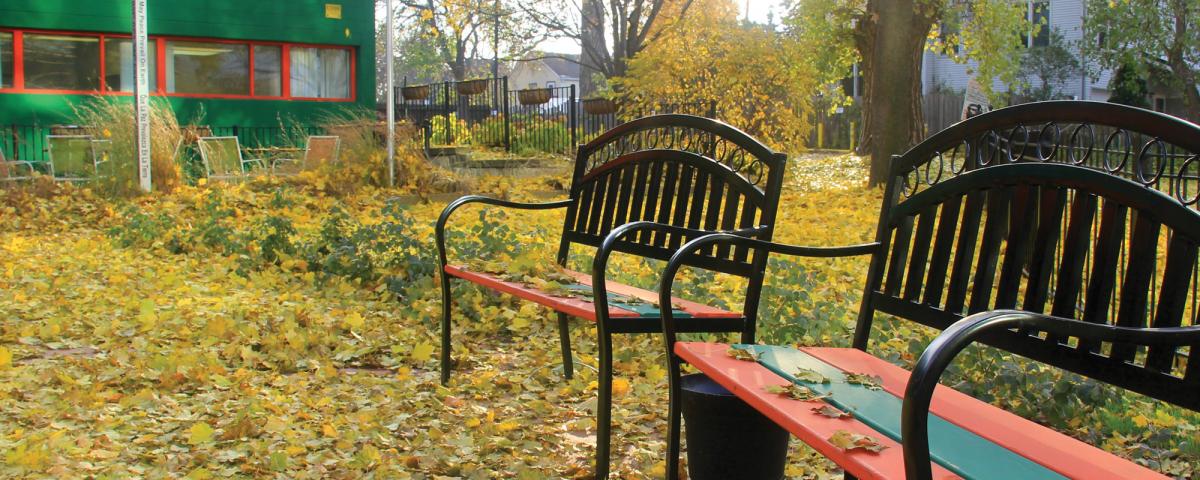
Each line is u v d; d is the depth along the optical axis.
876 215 11.31
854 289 6.45
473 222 10.20
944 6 17.77
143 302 5.18
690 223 3.62
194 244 7.93
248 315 5.21
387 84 13.10
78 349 4.66
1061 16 29.70
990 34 21.00
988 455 1.75
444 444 3.21
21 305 5.56
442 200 12.73
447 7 26.27
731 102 15.64
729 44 15.66
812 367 2.44
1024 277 6.35
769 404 2.07
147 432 3.33
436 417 3.60
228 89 17.64
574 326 5.16
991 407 2.10
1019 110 2.38
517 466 3.04
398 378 4.14
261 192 11.63
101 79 16.58
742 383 2.25
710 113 15.73
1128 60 24.50
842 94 26.62
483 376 4.10
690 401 2.76
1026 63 28.52
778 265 5.72
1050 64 27.98
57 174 12.38
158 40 16.91
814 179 17.64
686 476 3.05
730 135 3.37
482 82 20.66
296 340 4.55
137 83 11.58
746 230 3.00
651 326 2.98
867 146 21.30
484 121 21.44
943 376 3.77
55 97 16.12
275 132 17.94
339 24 18.28
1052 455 1.75
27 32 15.93
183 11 16.91
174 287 6.29
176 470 2.98
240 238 7.70
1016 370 3.57
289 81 18.11
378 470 2.92
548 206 4.33
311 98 18.34
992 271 2.46
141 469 2.96
